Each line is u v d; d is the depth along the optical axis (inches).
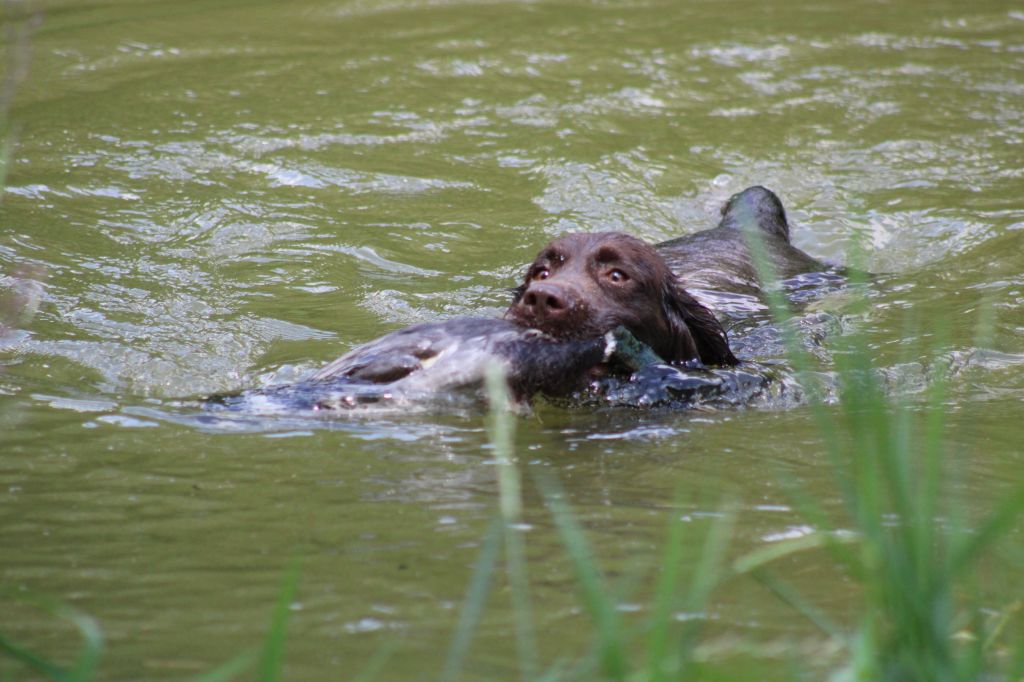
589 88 1668.3
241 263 1111.0
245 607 463.5
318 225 1218.6
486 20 2023.9
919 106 1604.3
